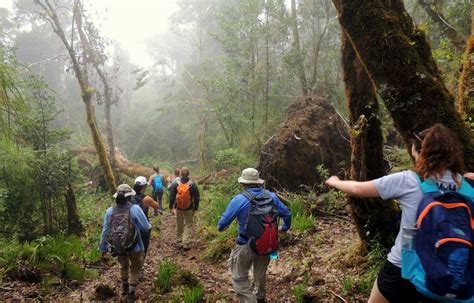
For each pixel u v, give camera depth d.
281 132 12.56
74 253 7.43
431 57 3.97
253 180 4.84
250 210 4.61
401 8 3.93
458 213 2.20
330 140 12.88
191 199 8.98
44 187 10.38
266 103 21.44
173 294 5.80
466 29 11.03
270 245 4.55
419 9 15.89
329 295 4.98
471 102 5.95
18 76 6.76
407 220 2.39
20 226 9.92
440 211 2.21
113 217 5.51
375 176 5.07
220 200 11.47
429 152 2.40
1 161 9.59
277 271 6.39
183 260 8.15
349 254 5.85
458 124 3.51
